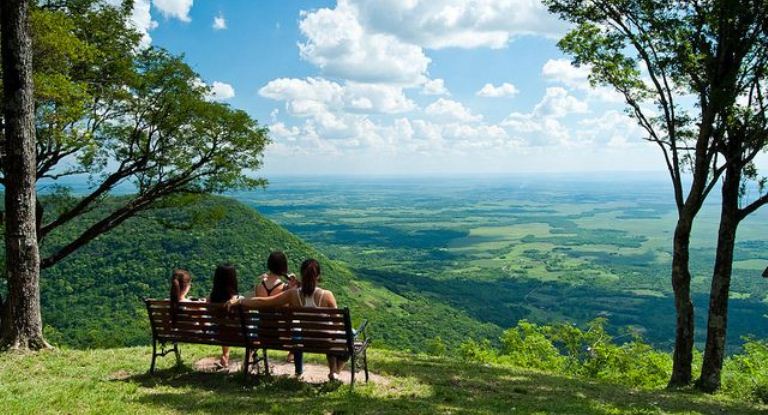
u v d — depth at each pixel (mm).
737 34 11930
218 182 18672
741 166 12656
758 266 186000
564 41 13859
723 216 13094
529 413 7559
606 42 13445
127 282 63312
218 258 76625
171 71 17516
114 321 53500
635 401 9992
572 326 25812
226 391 7430
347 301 96500
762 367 15445
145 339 48031
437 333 90250
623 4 12766
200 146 18359
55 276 62281
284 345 7730
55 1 16438
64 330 51281
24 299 10266
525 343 25812
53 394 6750
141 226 76375
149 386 7641
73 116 13766
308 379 8359
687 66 12055
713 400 11359
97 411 6125
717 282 13047
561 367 24250
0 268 15820
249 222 92188
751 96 12578
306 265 7898
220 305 7766
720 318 12969
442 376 9938
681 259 13234
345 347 7555
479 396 8594
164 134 18234
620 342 101938
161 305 8188
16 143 10180
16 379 8297
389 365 10422
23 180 10250
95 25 16625
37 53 13484
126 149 17984
